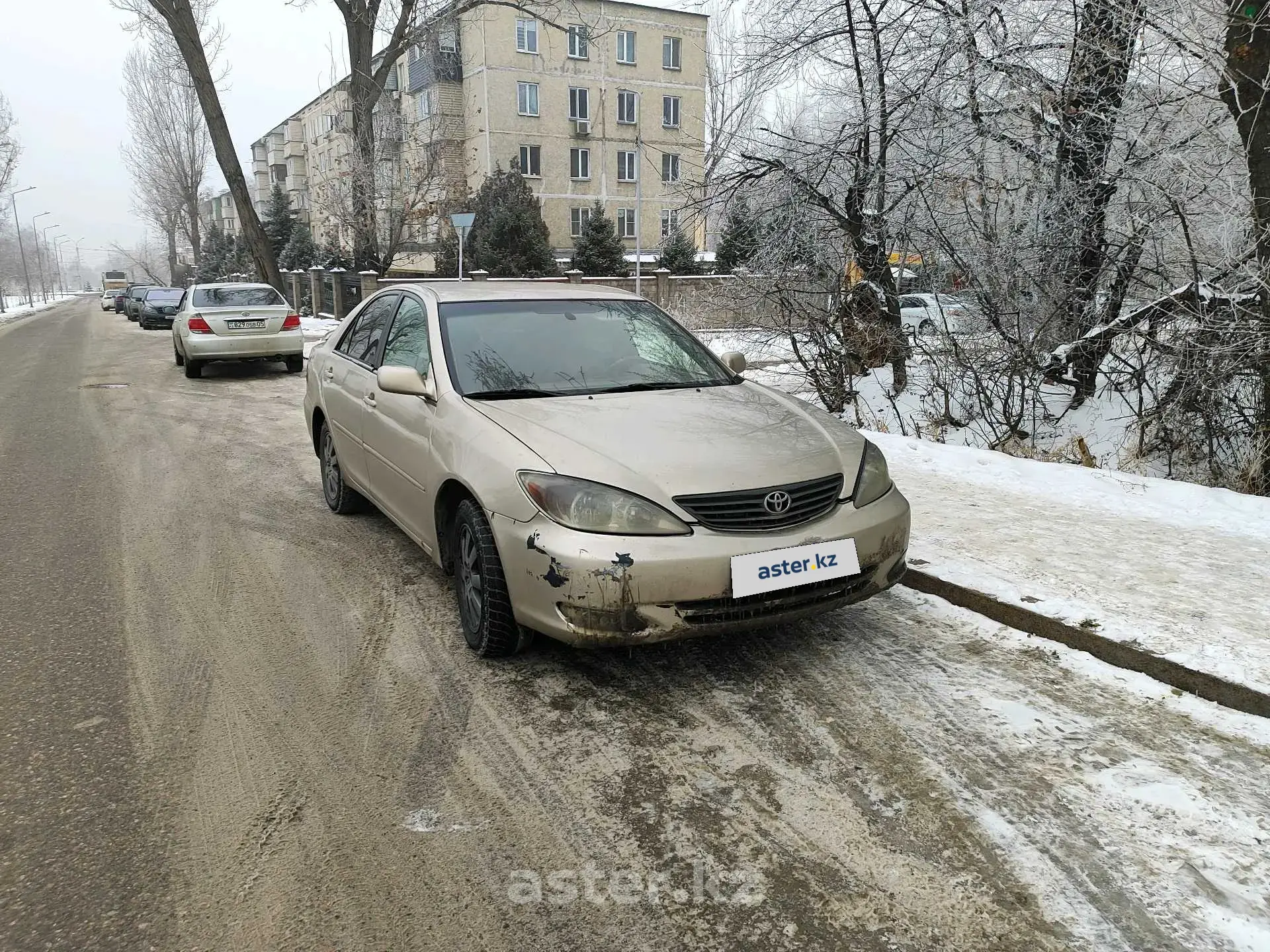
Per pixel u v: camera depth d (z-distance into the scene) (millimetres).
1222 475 6051
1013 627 3773
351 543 5152
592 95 43344
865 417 8539
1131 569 4227
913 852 2367
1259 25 5238
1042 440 7430
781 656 3559
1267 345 5504
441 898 2199
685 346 4625
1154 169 6625
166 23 23719
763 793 2639
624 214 45406
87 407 10781
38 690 3336
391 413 4379
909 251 8641
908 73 7844
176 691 3316
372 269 28391
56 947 2043
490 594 3367
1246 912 2119
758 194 9094
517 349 4188
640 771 2764
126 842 2432
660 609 3002
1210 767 2736
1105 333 6746
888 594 4180
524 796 2633
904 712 3107
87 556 4957
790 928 2098
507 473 3264
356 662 3547
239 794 2648
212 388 12688
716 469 3188
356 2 24453
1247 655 3264
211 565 4785
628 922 2115
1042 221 7332
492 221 33469
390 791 2660
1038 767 2756
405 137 30391
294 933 2082
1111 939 2047
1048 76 7316
